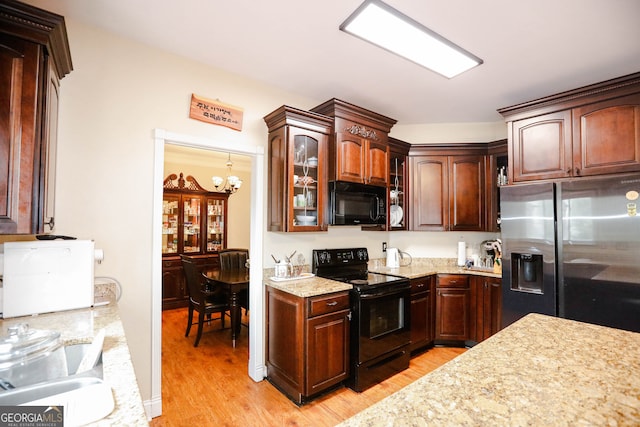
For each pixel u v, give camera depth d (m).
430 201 3.56
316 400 2.30
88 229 1.94
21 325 1.21
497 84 2.73
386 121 3.06
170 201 5.02
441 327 3.32
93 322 1.44
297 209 2.56
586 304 2.29
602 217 2.24
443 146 3.56
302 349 2.21
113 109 2.04
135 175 2.10
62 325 1.40
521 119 2.74
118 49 2.06
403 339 2.79
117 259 2.03
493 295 3.17
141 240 2.11
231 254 4.51
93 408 0.76
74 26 1.92
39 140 1.36
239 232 6.02
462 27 1.91
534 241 2.54
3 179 1.28
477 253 3.77
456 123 3.83
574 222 2.37
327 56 2.29
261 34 2.03
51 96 1.56
